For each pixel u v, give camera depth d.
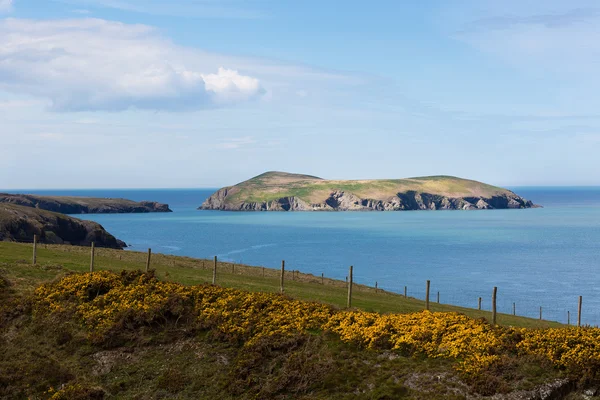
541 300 104.00
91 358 27.83
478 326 27.38
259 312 31.64
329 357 25.88
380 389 22.78
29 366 26.28
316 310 31.70
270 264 153.00
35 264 43.16
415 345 25.92
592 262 164.00
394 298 55.84
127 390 25.31
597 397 21.33
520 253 187.88
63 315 31.56
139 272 37.56
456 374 23.34
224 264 77.31
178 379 25.62
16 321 31.17
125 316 30.64
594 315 90.88
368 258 171.50
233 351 27.75
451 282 125.81
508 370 22.94
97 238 169.12
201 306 32.31
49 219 158.12
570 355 23.08
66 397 24.12
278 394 23.86
